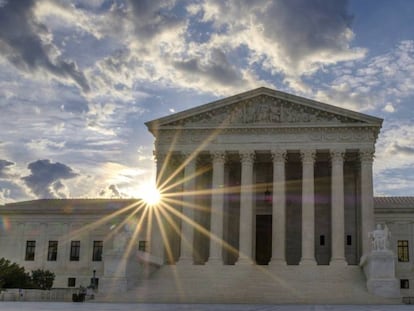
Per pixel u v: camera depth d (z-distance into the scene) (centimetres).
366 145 8538
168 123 9062
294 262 9325
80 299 6800
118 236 7462
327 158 9181
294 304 6506
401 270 9575
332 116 8656
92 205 10950
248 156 8750
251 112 8862
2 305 5366
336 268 8056
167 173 9069
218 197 8706
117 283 7150
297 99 8706
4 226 10969
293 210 9512
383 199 10456
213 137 8900
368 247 8206
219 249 8525
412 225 9712
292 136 8719
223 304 6400
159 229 8881
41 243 10781
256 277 7781
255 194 9475
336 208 8419
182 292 7119
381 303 6606
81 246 10625
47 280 8844
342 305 6241
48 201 11569
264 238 9450
